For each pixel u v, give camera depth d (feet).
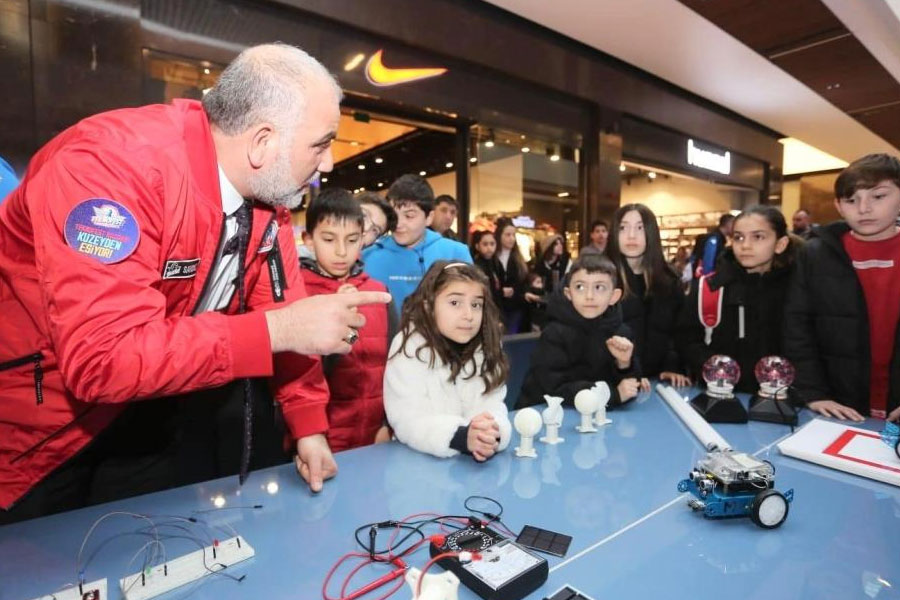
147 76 7.91
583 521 2.43
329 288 5.29
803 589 1.91
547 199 15.60
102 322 2.08
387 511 2.53
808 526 2.38
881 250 4.43
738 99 18.52
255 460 4.05
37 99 6.81
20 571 2.03
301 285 3.71
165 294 2.74
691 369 5.36
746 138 21.27
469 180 12.82
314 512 2.53
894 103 18.86
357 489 2.79
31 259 2.54
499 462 3.17
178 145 2.56
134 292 2.19
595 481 2.88
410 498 2.68
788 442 3.32
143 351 2.10
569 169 15.34
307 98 2.58
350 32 9.95
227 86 2.62
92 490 3.20
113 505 2.59
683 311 5.54
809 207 33.58
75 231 2.11
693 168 19.24
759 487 2.42
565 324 4.70
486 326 3.77
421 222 7.48
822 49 14.08
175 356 2.16
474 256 11.98
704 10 12.05
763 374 4.08
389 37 10.28
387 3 10.12
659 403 4.48
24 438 2.70
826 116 20.58
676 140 18.34
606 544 2.23
